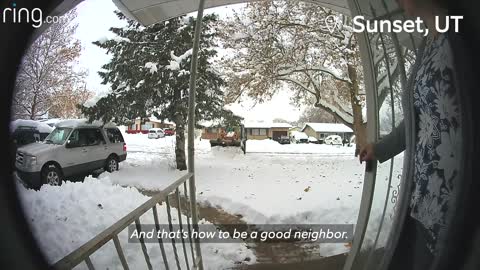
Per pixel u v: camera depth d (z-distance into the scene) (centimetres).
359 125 1750
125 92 1459
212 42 1576
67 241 398
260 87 1856
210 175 1300
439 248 151
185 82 1436
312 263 456
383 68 304
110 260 390
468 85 150
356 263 287
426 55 164
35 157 1009
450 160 149
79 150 1176
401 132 206
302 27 1686
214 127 1703
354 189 928
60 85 2012
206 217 711
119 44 1486
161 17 553
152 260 417
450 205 149
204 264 452
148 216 554
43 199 492
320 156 2202
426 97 157
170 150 2208
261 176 1259
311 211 686
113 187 686
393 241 175
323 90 2056
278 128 5969
